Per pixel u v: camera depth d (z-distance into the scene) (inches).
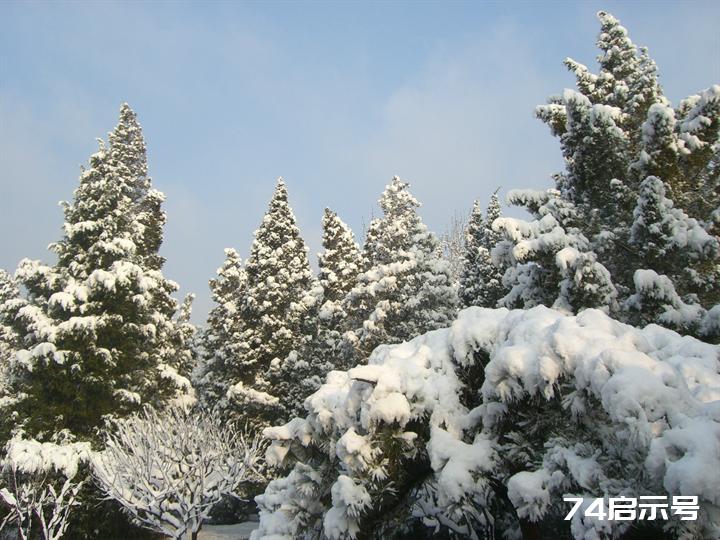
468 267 1427.2
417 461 334.3
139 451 669.9
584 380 247.3
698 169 602.2
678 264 553.6
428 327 985.5
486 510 347.6
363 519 331.0
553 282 587.2
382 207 1139.9
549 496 255.4
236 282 1433.3
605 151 612.1
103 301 868.0
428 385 335.6
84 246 924.0
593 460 245.3
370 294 1011.9
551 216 597.3
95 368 822.5
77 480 756.6
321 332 1219.9
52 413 785.6
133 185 1153.4
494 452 295.9
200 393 1353.3
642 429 214.2
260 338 1206.9
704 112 580.7
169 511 748.6
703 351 287.0
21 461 688.4
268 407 1125.1
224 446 751.7
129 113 1199.6
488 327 341.4
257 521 1128.2
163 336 1015.6
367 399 333.4
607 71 719.1
